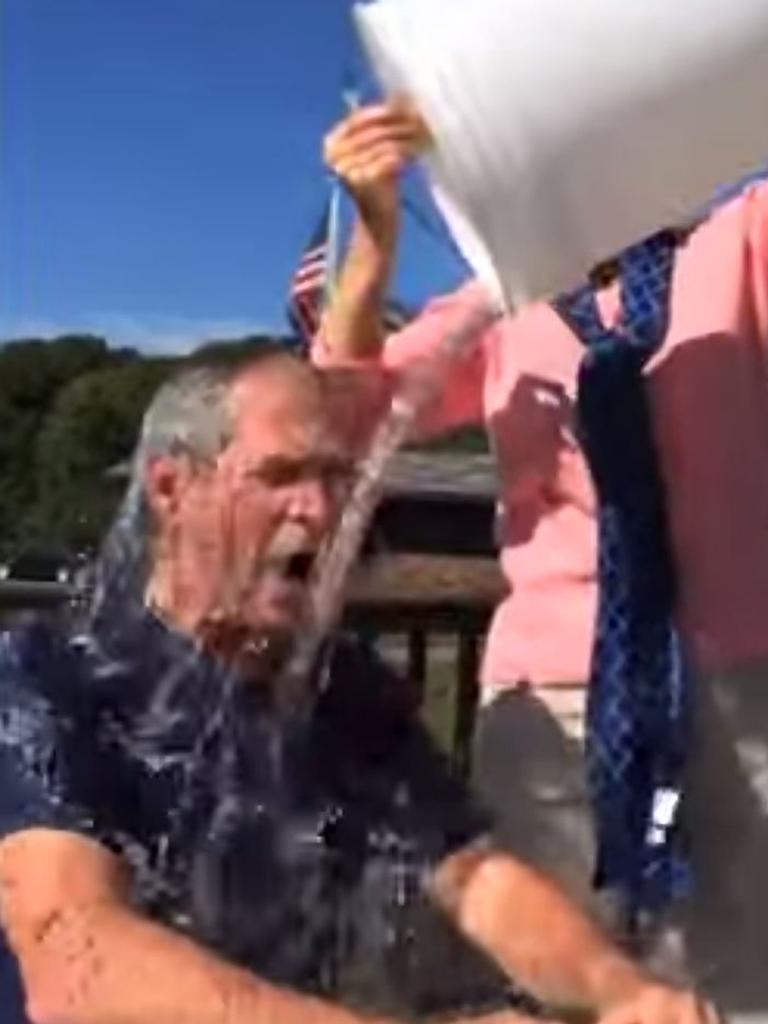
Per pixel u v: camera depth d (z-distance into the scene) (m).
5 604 3.12
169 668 2.59
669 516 3.06
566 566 3.14
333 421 2.67
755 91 2.71
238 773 2.59
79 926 2.41
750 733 3.04
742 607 3.03
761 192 3.11
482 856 2.75
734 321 3.08
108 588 2.64
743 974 3.05
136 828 2.53
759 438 3.08
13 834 2.48
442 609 3.83
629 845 3.04
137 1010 2.35
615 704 3.05
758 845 3.05
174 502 2.61
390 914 2.67
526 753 3.17
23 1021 2.47
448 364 3.06
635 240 2.79
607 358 3.10
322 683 2.70
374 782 2.71
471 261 2.94
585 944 2.67
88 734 2.53
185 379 2.64
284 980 2.59
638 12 2.68
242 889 2.57
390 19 2.81
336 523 2.66
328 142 2.96
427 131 2.83
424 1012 2.66
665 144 2.72
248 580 2.60
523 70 2.70
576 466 3.13
